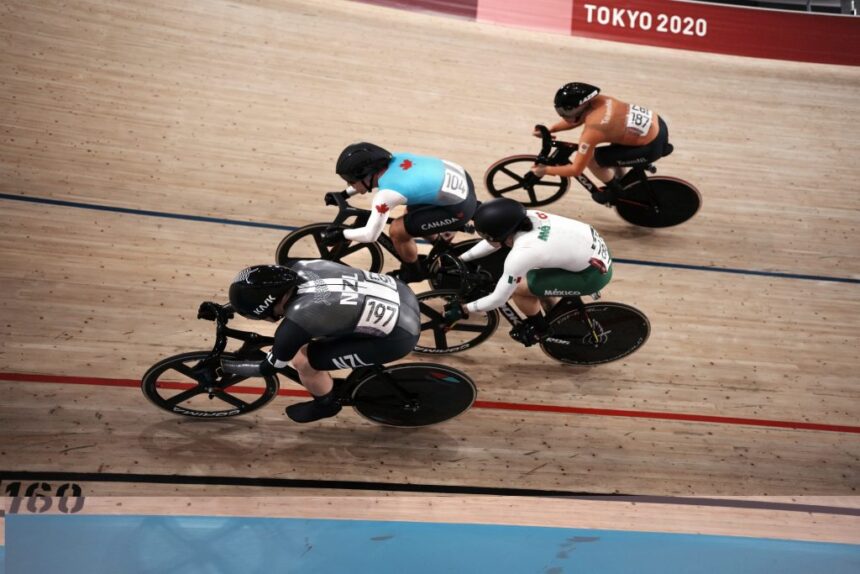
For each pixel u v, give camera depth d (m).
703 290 4.56
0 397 3.19
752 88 6.98
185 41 5.76
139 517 2.89
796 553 3.13
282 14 6.38
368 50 6.26
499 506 3.17
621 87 6.59
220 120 5.12
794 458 3.62
